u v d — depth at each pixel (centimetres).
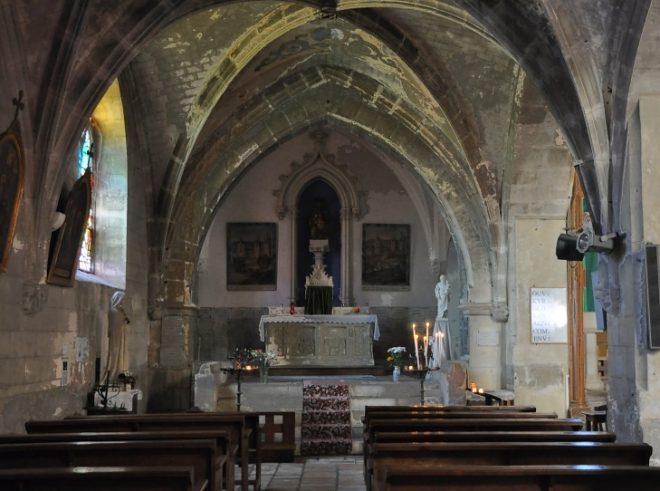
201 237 1798
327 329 2022
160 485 526
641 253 908
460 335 2286
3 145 871
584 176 1019
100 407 1196
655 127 926
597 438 730
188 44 1373
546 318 1559
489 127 1521
